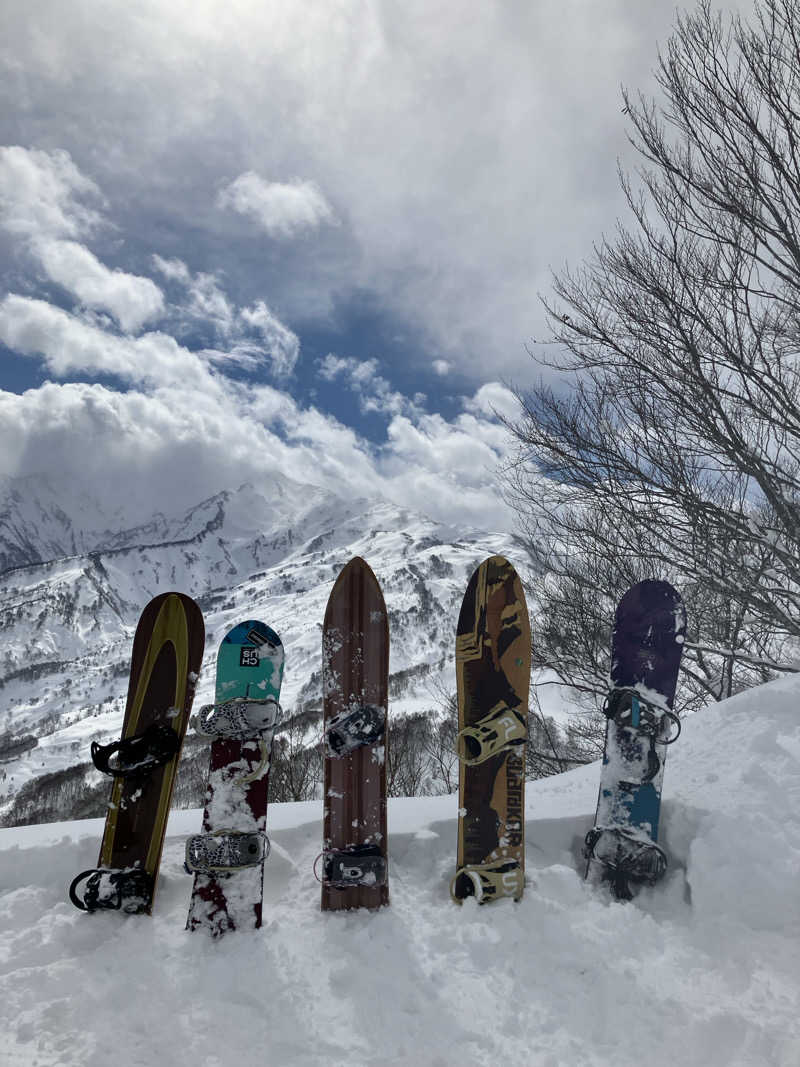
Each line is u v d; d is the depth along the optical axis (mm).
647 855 2814
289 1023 2100
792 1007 2150
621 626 3191
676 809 3047
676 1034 2057
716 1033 2037
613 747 3018
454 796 3738
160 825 2775
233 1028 2082
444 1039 2051
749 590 6547
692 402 6180
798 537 6109
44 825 3311
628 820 2885
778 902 2570
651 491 6492
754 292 5770
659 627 3139
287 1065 1945
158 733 2881
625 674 3117
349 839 2748
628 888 2812
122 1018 2107
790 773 3158
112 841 2764
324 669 3002
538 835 3115
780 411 5930
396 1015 2137
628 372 6457
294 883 2877
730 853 2750
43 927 2545
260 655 3014
